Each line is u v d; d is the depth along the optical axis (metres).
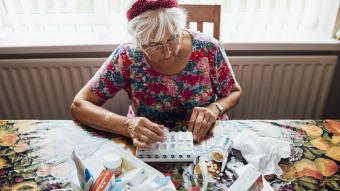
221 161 0.83
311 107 1.67
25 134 0.96
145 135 0.90
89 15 1.53
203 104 1.15
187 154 0.85
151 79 1.09
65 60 1.50
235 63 1.52
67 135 0.96
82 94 1.10
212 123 0.98
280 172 0.80
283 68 1.55
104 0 1.47
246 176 0.72
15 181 0.80
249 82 1.59
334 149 0.88
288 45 1.48
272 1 1.48
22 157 0.87
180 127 0.98
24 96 1.62
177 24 0.94
